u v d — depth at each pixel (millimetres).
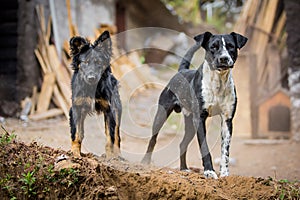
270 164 9164
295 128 11297
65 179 5070
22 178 5109
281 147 10711
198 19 28391
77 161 5273
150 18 25625
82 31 14375
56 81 12492
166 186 5156
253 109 11953
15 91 12773
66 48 13125
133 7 23266
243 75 12773
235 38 5730
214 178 5641
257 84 12086
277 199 5344
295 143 11047
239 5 28031
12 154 5309
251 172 8477
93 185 5070
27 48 12664
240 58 12828
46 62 12602
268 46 12516
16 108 12250
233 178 5547
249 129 12570
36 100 12398
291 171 8477
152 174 5348
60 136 9641
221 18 28703
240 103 12719
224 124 5883
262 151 10422
